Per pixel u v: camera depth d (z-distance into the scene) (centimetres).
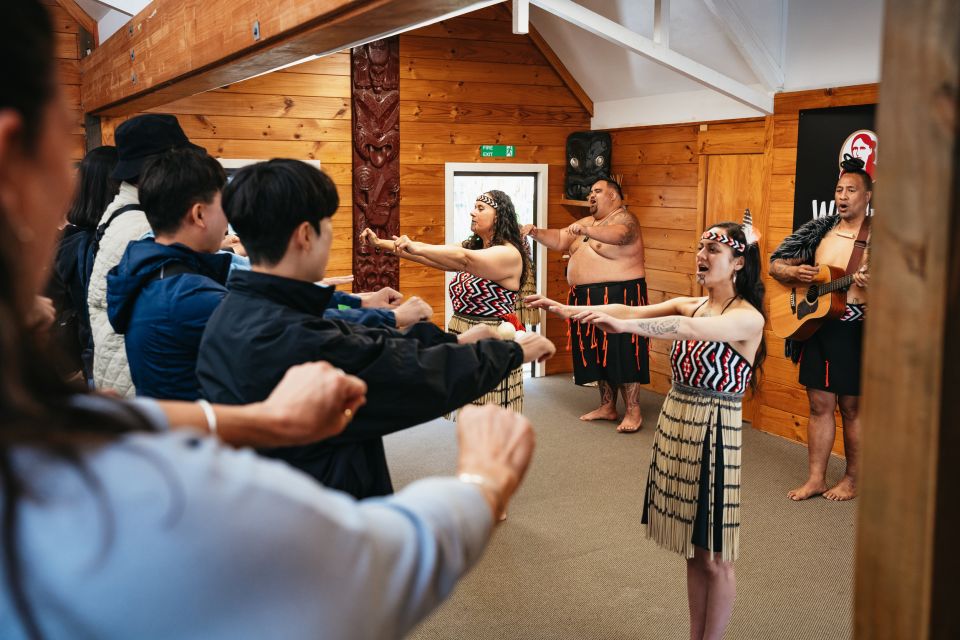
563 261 710
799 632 312
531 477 471
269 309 145
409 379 142
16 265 44
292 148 600
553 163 696
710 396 275
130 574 42
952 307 70
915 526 73
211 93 570
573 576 355
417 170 645
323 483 145
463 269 411
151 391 180
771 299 441
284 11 229
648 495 296
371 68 613
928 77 69
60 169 47
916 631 74
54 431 42
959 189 68
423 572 54
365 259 633
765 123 525
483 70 656
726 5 476
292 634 45
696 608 287
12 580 41
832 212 480
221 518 44
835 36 470
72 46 530
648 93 630
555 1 410
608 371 562
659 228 637
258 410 77
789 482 462
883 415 75
